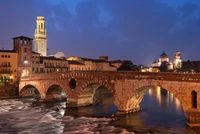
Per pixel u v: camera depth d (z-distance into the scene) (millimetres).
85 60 159500
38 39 176875
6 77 103562
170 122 53375
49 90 86438
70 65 145000
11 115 65438
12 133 49344
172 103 82000
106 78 65000
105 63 171875
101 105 78312
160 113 63281
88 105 78000
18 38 108000
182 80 50656
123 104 61406
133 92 59312
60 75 79312
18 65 107125
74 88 74438
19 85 100188
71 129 51188
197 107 48375
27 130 51250
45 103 84750
